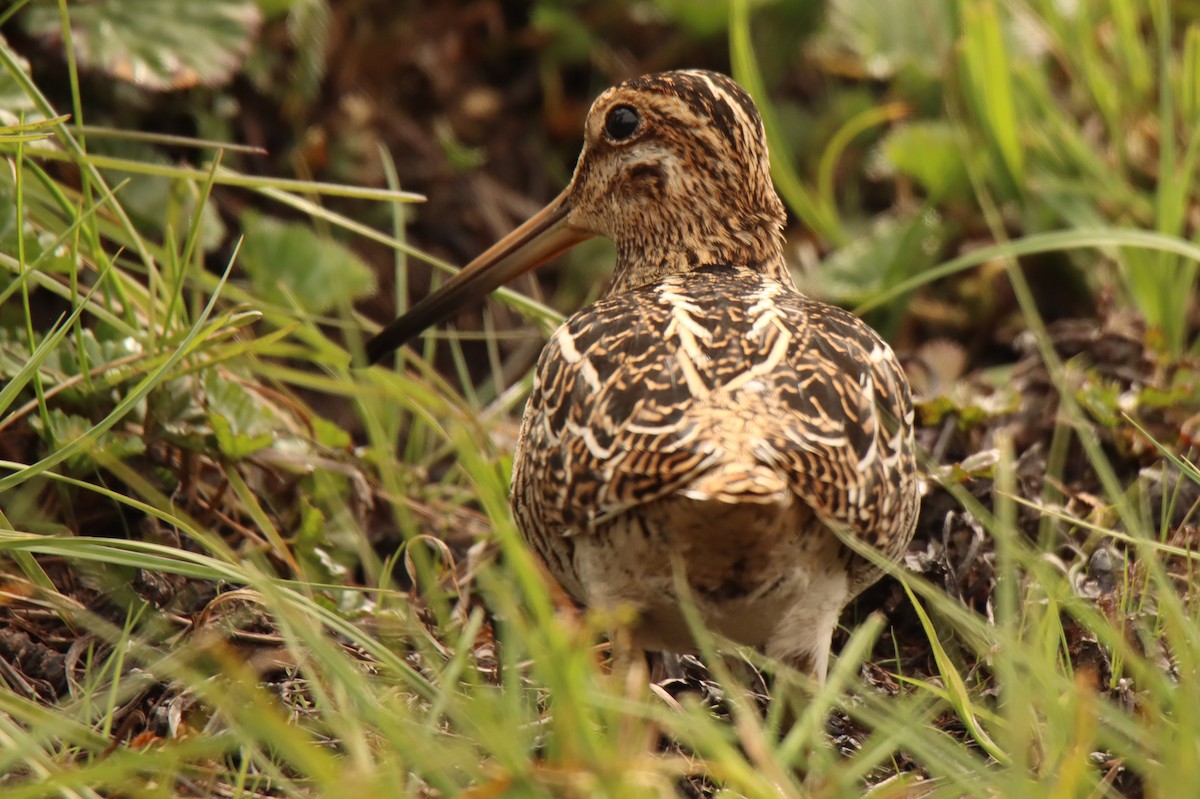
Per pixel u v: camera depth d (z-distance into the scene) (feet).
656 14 44.62
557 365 23.00
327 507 29.53
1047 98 39.91
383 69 42.22
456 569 29.17
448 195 42.14
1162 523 26.86
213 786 20.75
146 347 28.09
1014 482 28.86
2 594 24.57
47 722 19.77
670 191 28.19
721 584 21.38
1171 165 36.09
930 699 24.11
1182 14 43.52
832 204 42.55
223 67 34.58
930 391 33.04
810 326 22.79
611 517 21.11
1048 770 19.31
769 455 20.13
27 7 33.81
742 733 18.38
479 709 18.25
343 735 18.79
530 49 44.80
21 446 27.68
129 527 28.27
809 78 45.42
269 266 35.68
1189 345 37.45
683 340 21.98
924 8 43.80
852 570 22.52
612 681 21.40
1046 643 21.98
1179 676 20.97
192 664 23.41
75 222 26.37
